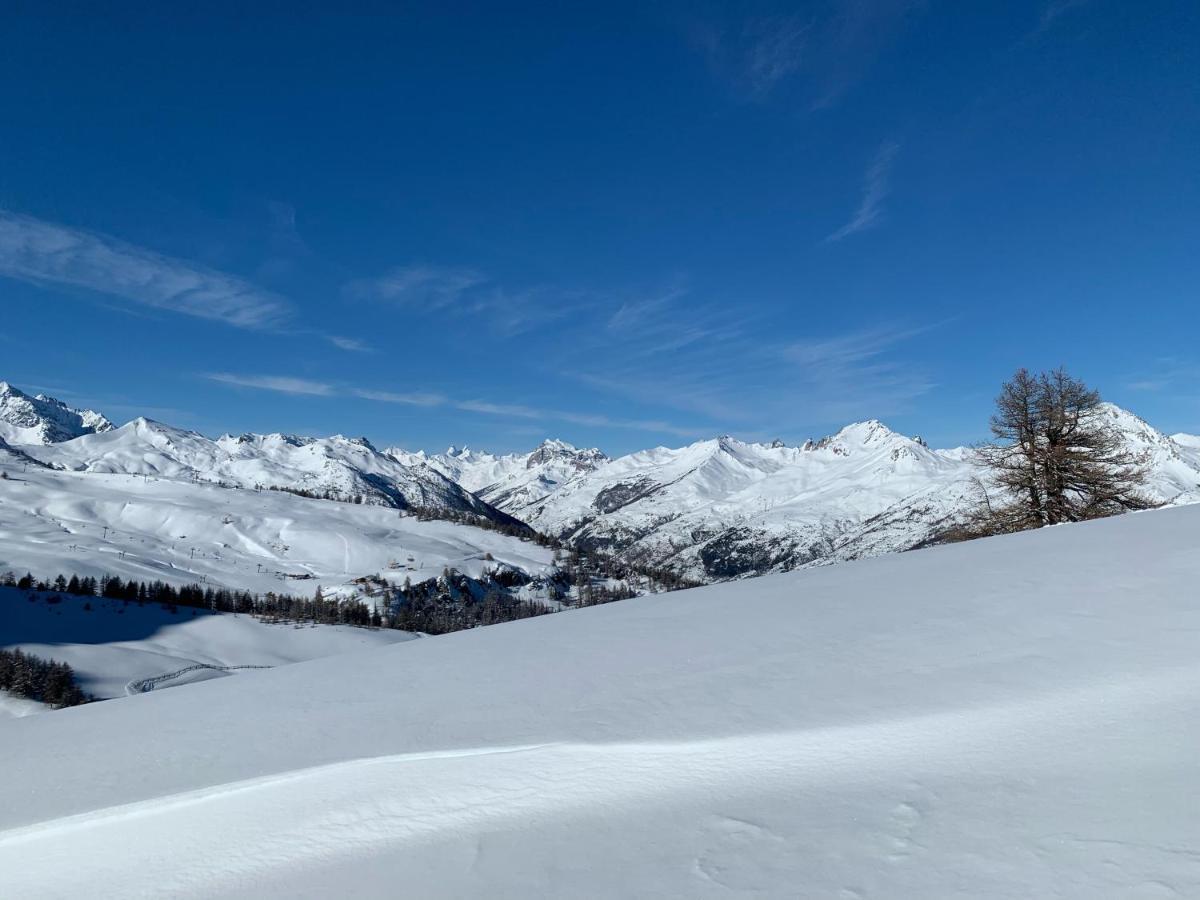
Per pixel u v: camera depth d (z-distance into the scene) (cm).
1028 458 2533
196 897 391
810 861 331
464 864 379
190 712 791
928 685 525
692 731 498
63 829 490
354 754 546
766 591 1048
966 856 314
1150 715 424
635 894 324
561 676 700
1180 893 266
